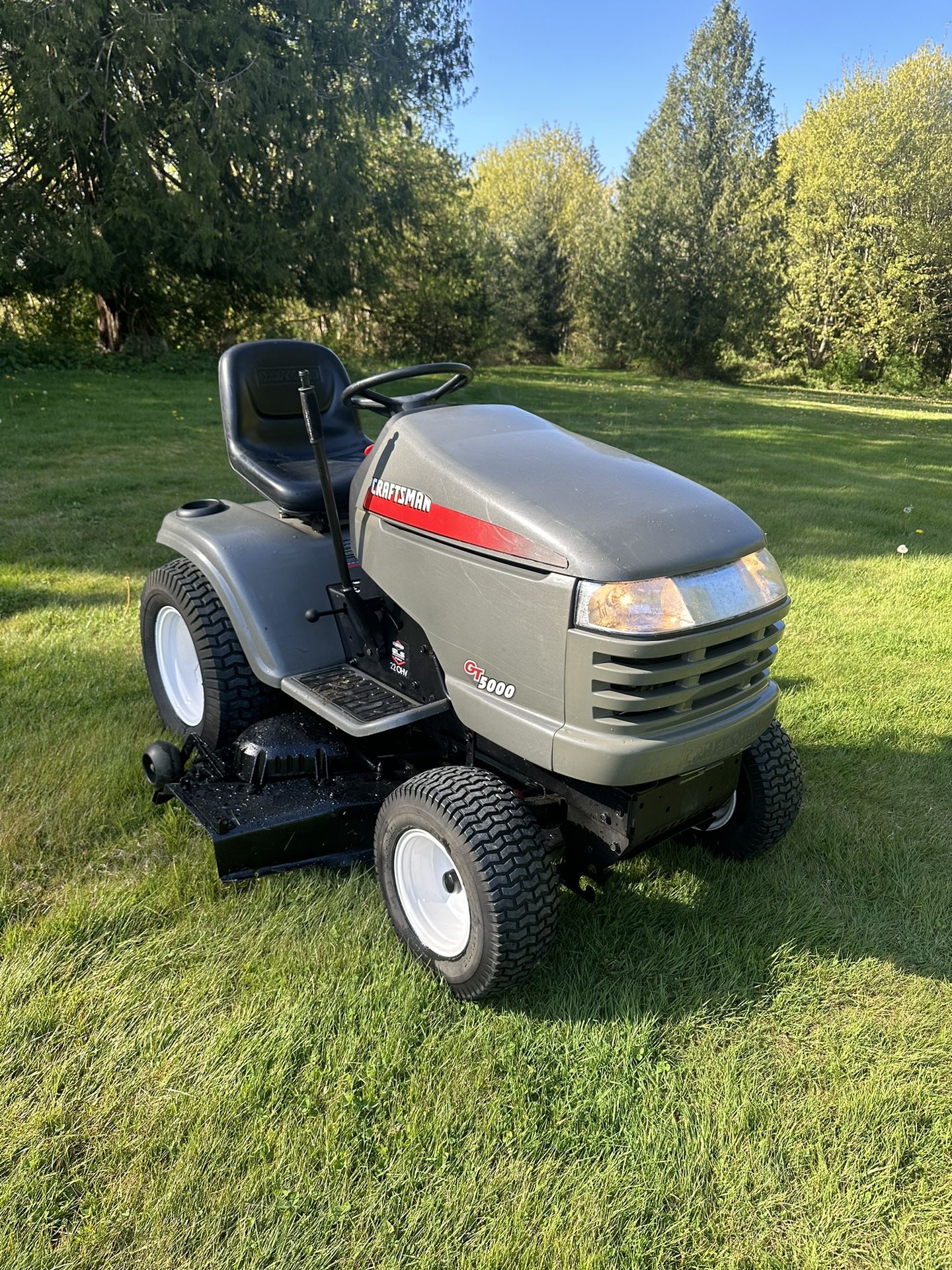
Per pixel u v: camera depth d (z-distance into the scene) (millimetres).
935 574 6125
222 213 15195
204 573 3115
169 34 13719
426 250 23391
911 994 2400
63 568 5410
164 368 16609
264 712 3203
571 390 19516
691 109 28453
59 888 2654
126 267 15430
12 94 14305
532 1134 1923
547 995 2324
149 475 7918
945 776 3549
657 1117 1979
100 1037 2113
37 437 9570
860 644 4875
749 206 28031
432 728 2730
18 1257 1638
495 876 2102
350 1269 1641
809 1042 2217
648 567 2018
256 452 3326
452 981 2268
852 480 9594
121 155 14125
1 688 3844
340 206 16938
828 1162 1907
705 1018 2279
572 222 38656
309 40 16156
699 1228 1754
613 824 2246
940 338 31281
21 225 14398
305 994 2260
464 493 2260
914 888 2846
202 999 2244
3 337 17078
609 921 2602
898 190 29109
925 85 28875
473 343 25484
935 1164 1918
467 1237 1709
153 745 2986
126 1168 1811
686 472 9680
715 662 2133
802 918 2662
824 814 3232
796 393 25875
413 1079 2025
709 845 2975
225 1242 1682
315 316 22922
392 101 17672
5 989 2236
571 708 2061
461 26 19016
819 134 30281
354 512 2676
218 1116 1925
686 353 29078
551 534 2066
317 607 3002
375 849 2473
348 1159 1834
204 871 2717
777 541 6883
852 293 30656
